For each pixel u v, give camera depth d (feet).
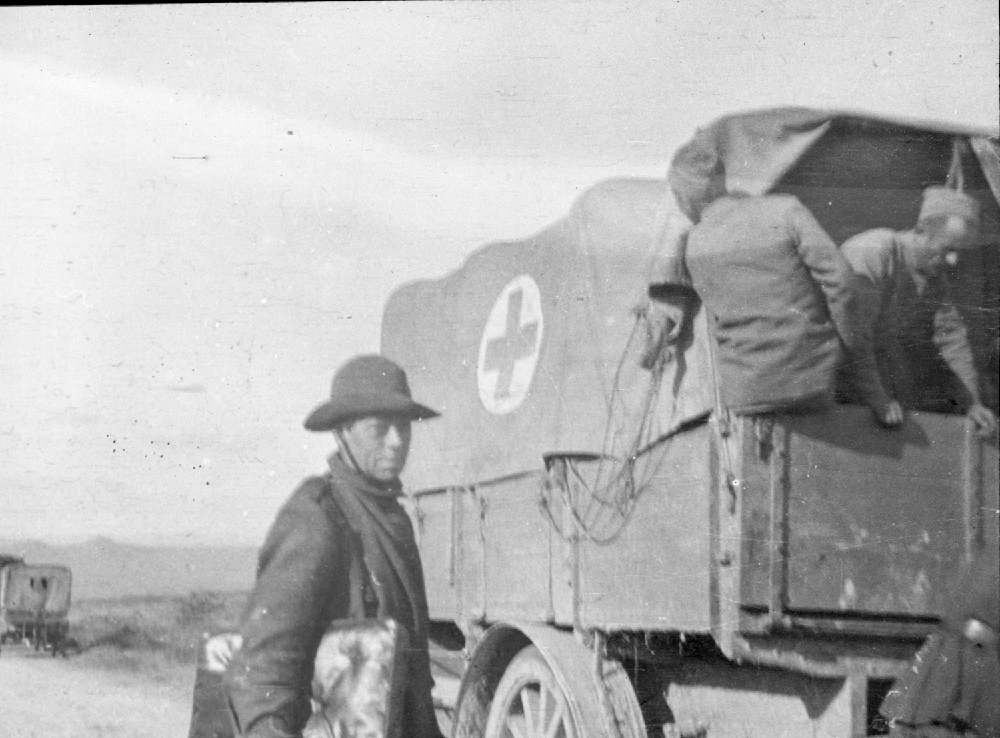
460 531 12.02
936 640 9.82
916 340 11.00
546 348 11.60
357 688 11.84
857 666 10.11
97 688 11.91
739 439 10.09
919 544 10.34
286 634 11.92
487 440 11.92
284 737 11.70
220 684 11.93
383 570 12.04
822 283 10.64
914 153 11.39
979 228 11.24
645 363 10.87
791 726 10.43
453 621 11.95
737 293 10.55
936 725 9.57
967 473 10.58
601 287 11.28
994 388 10.91
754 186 11.38
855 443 10.35
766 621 9.89
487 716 11.70
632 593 10.62
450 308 12.36
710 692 11.03
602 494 10.99
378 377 12.37
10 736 11.75
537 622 11.37
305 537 12.11
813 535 10.11
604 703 10.58
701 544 10.02
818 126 11.45
